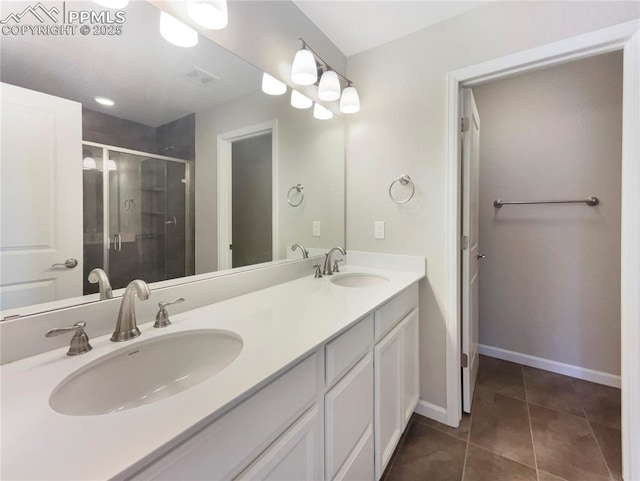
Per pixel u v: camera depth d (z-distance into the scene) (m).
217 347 0.92
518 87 2.31
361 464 1.09
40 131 0.79
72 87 0.84
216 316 1.04
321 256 1.86
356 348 1.06
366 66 1.94
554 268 2.24
